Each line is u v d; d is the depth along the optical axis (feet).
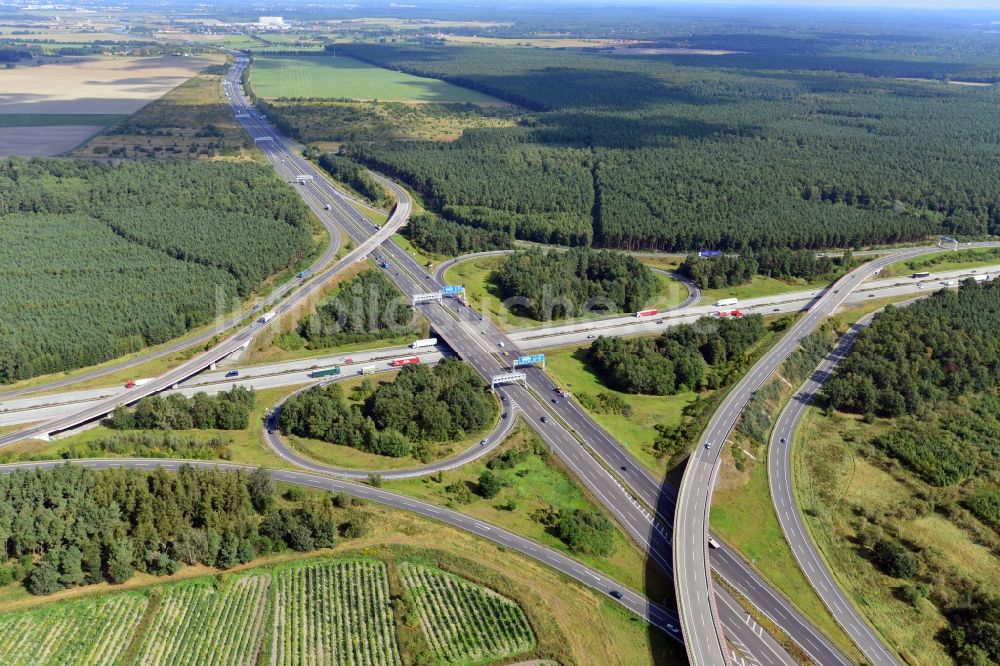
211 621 577.02
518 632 577.43
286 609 590.96
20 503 627.87
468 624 582.76
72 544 612.70
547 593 615.98
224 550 621.72
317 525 649.61
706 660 549.95
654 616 604.08
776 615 621.72
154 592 593.42
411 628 574.97
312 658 550.77
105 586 600.39
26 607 572.92
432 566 638.53
